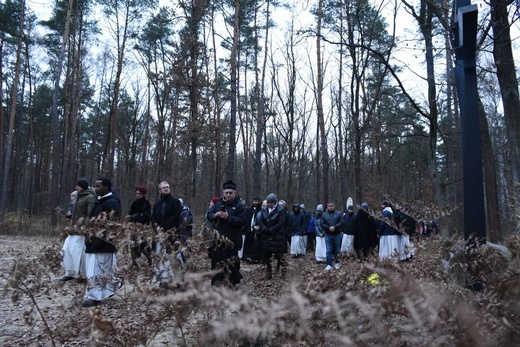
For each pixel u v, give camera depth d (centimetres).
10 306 485
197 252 267
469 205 520
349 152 2758
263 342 158
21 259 265
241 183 4478
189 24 1575
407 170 3625
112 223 269
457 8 571
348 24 1712
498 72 794
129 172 3775
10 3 2275
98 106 4009
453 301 163
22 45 2447
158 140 2997
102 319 210
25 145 4441
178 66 1483
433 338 147
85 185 741
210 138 1576
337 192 3634
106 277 266
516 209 376
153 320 232
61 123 4212
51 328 271
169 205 666
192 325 263
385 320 164
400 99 2644
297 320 160
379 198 1478
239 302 169
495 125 2086
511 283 165
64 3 2425
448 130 2225
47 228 1805
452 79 1902
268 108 3116
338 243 1012
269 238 839
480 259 263
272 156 3700
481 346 141
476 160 528
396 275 183
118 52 2714
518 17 675
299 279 187
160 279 228
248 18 2336
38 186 4156
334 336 149
